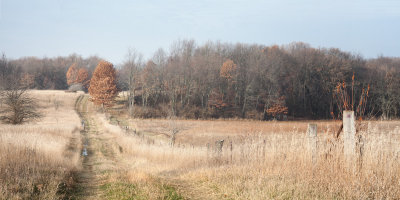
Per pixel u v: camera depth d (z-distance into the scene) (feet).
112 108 246.47
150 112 215.31
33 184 26.08
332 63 229.45
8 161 32.86
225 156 44.45
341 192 20.79
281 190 21.95
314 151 25.53
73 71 391.86
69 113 202.08
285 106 229.04
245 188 23.81
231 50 313.53
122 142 88.33
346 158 22.63
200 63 248.52
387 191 19.17
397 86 167.53
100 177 36.14
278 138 34.78
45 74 397.80
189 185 27.86
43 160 40.78
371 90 170.40
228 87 251.39
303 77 252.21
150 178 30.25
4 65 224.74
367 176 20.45
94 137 111.75
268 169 28.91
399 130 24.35
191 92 247.70
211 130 121.60
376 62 253.24
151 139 91.61
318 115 238.27
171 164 48.67
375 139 23.15
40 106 223.51
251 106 235.61
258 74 239.30
